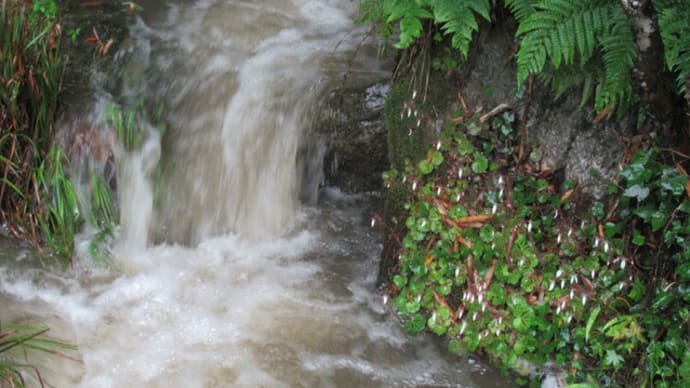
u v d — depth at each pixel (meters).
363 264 4.42
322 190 4.86
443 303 3.72
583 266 3.46
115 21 5.00
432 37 3.73
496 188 3.63
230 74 4.81
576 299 3.45
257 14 5.44
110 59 4.72
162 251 4.43
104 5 5.15
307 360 3.70
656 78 3.32
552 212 3.57
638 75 3.32
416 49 3.81
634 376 3.36
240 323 3.90
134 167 4.47
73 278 4.11
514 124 3.62
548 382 3.51
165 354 3.67
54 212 4.15
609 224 3.44
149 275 4.21
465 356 3.74
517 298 3.52
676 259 3.31
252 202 4.67
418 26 3.36
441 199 3.73
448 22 3.31
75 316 3.87
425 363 3.72
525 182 3.61
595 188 3.49
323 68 4.87
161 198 4.54
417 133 3.84
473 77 3.67
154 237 4.52
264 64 4.90
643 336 3.32
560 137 3.53
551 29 3.15
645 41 3.29
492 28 3.58
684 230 3.20
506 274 3.57
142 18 5.14
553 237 3.55
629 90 3.24
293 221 4.70
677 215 3.25
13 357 3.51
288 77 4.79
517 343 3.52
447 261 3.70
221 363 3.64
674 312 3.26
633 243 3.44
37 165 4.25
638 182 3.22
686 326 3.21
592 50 3.24
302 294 4.14
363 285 4.25
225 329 3.86
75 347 3.60
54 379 3.46
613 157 3.44
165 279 4.19
